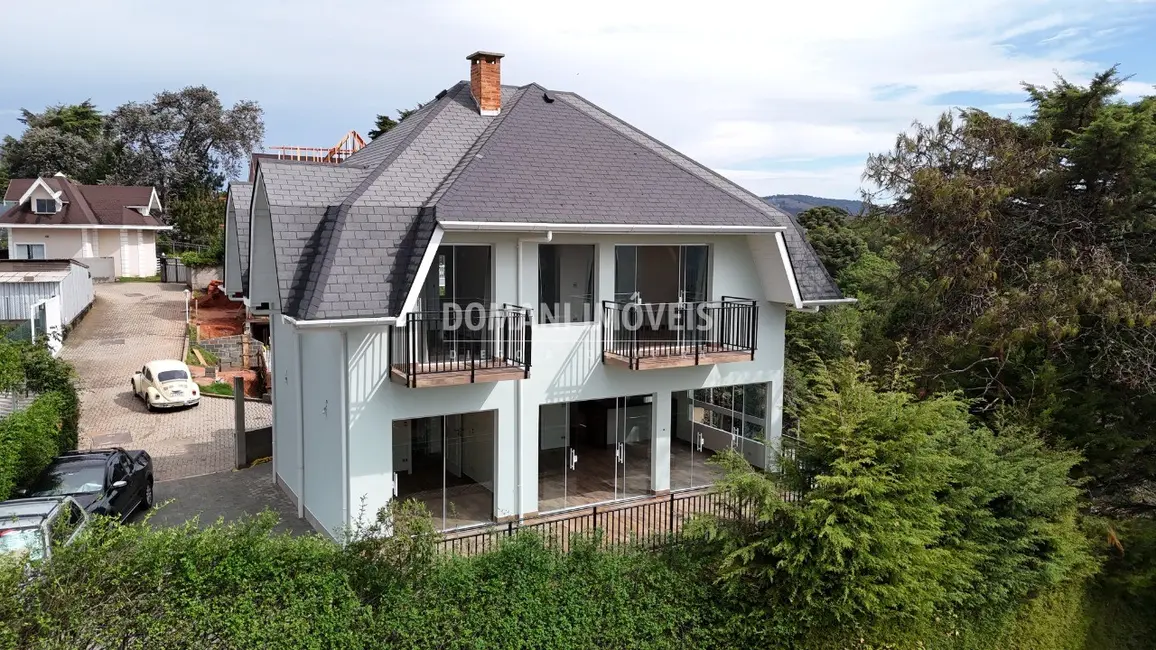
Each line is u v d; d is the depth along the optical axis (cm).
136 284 4534
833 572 945
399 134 1664
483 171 1332
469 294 1305
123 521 1338
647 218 1377
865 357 1856
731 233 1472
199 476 1722
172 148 6519
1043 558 1209
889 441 969
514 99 1723
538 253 1358
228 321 3612
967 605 1123
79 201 4712
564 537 1200
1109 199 1525
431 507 1302
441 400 1282
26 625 665
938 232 1714
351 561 820
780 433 1700
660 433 1542
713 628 932
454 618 816
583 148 1514
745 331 1552
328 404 1270
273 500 1560
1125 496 1636
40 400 1494
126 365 2811
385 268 1195
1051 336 1449
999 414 1388
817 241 3978
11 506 1008
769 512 938
